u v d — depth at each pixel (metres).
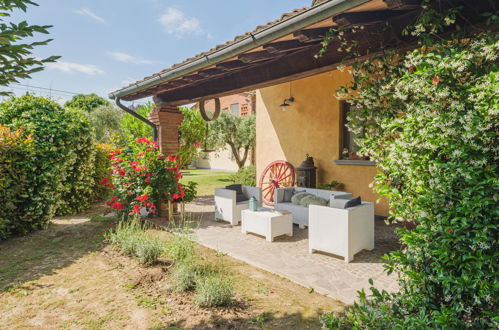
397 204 2.21
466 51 2.07
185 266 3.30
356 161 6.67
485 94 1.76
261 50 3.76
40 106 6.51
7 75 1.54
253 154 15.41
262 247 4.58
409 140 2.20
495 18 2.20
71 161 6.51
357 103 3.26
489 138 1.72
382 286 3.22
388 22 2.95
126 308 2.80
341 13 2.64
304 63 4.18
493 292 1.51
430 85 2.17
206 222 6.29
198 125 10.88
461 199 1.77
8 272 3.65
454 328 1.59
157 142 6.96
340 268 3.74
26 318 2.64
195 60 3.96
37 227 5.59
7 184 4.82
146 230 5.55
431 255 1.79
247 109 20.41
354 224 4.00
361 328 2.12
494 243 1.61
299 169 7.21
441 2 2.50
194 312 2.73
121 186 6.12
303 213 5.64
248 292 3.14
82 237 5.14
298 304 2.88
